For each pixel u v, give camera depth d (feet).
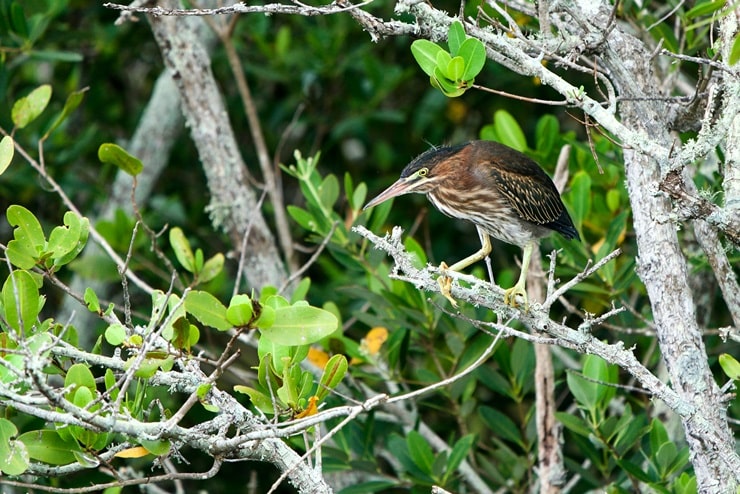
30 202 51.96
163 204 49.65
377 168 53.78
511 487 37.45
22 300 23.98
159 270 44.11
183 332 23.73
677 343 26.32
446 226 51.42
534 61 24.47
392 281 38.70
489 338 37.22
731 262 34.86
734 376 26.84
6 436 22.36
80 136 48.98
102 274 43.70
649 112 27.84
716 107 27.17
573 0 26.35
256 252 42.70
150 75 57.00
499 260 51.06
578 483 37.65
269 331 22.67
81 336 46.06
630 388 30.91
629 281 36.17
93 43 54.13
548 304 25.77
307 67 51.85
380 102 53.31
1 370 23.44
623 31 29.48
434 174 38.40
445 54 24.40
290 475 24.64
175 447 23.53
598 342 25.48
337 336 37.17
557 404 40.98
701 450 24.73
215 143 42.14
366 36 53.83
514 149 38.88
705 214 23.44
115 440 34.40
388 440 37.60
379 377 37.19
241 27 53.78
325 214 39.60
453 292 27.40
